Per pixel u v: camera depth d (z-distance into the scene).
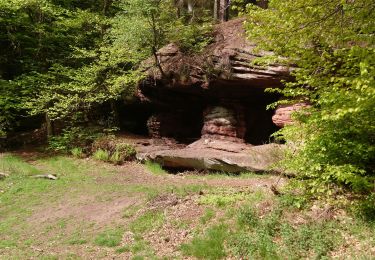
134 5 15.10
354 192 7.91
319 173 7.65
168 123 17.70
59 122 20.84
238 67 13.12
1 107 17.88
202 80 14.51
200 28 15.55
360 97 5.91
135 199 11.34
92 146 16.97
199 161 13.51
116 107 19.44
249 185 10.84
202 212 9.18
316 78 7.65
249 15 7.65
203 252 7.55
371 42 6.46
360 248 6.43
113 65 16.81
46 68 19.88
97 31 19.59
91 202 11.70
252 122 15.08
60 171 15.20
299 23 6.61
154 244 8.48
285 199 8.32
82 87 16.30
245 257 7.22
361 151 7.14
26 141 19.83
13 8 17.17
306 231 7.14
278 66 11.99
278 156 11.58
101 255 8.38
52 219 10.79
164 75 15.55
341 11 6.11
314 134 7.38
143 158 15.41
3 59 20.22
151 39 15.98
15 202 12.23
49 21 20.14
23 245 9.30
